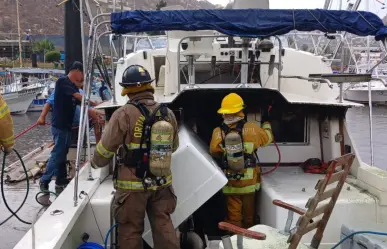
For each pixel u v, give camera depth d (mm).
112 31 3711
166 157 3049
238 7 4855
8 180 6480
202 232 4348
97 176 4203
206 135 4691
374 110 27516
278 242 3031
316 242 3070
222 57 4961
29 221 4871
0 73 35812
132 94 3189
